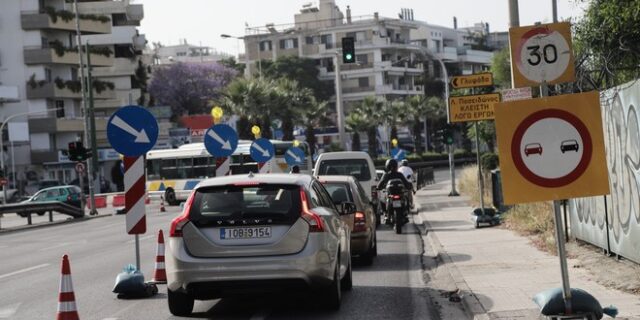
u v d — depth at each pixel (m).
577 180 8.14
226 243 11.10
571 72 8.53
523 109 8.18
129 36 95.00
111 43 94.62
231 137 25.00
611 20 16.91
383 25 120.19
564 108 8.14
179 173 52.94
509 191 8.17
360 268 16.91
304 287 11.12
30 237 31.86
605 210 14.36
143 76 98.81
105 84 83.56
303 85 116.44
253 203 11.28
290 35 122.62
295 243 11.08
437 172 85.12
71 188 57.38
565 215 17.45
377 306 12.14
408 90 123.25
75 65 80.94
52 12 77.19
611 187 13.90
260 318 11.44
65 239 29.44
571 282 12.30
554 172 8.15
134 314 12.14
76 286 15.66
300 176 12.10
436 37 133.50
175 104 108.44
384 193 29.58
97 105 90.44
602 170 8.12
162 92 108.06
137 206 14.50
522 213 22.31
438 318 11.09
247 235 11.10
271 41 123.81
